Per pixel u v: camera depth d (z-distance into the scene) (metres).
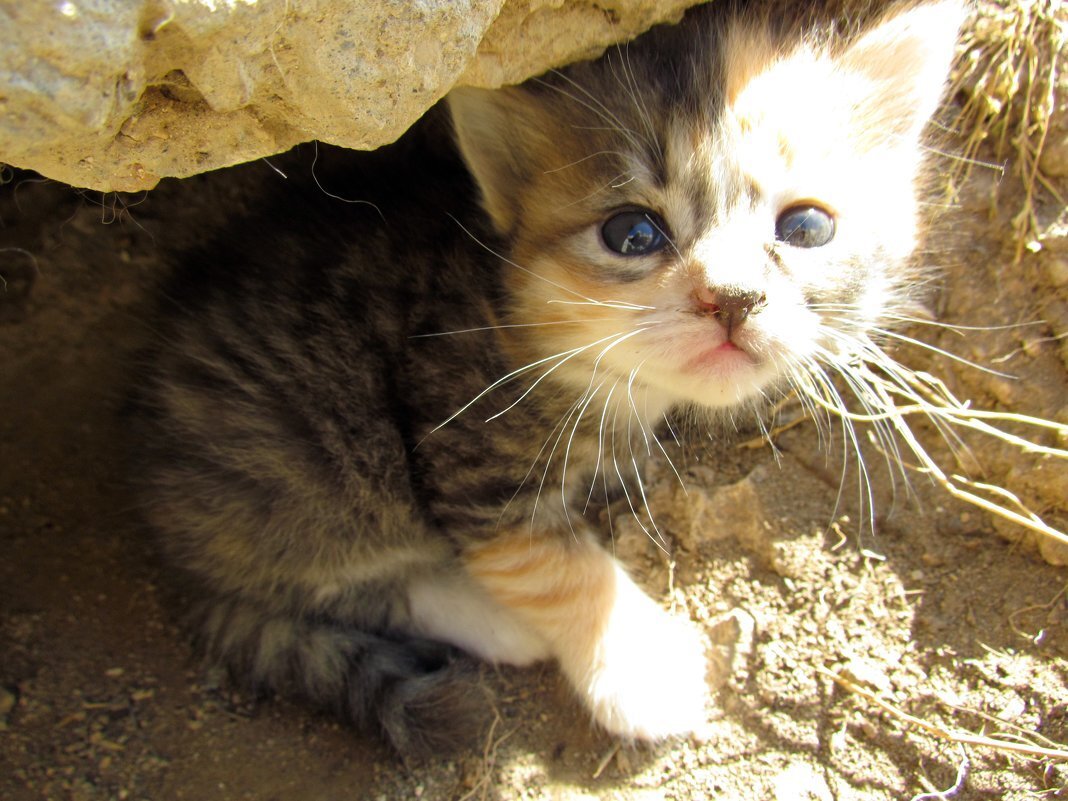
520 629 0.21
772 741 0.19
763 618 0.20
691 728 0.19
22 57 0.10
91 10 0.11
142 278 0.26
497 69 0.16
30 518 0.23
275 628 0.21
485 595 0.22
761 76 0.17
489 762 0.19
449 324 0.20
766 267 0.16
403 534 0.21
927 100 0.18
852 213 0.17
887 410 0.20
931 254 0.21
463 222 0.20
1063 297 0.20
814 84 0.17
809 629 0.20
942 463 0.20
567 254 0.17
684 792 0.19
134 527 0.23
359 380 0.20
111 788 0.18
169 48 0.12
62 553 0.23
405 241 0.21
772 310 0.16
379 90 0.13
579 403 0.20
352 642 0.21
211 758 0.19
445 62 0.14
